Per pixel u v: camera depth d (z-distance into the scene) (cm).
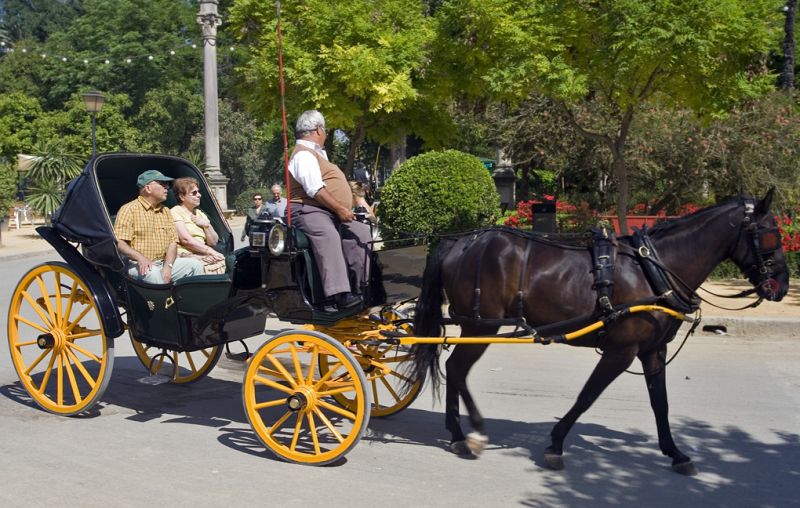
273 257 607
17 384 809
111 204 808
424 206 1341
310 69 1170
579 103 1758
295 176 594
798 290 1305
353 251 619
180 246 757
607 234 584
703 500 512
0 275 1748
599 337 575
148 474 553
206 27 3450
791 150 1673
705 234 578
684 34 1020
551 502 508
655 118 1702
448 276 615
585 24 1146
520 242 598
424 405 753
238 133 4684
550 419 693
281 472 562
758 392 770
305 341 584
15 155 4394
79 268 700
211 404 745
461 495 520
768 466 575
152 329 700
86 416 701
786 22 2034
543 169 2692
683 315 577
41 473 553
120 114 4534
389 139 1421
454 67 1319
